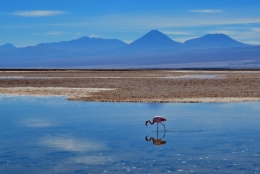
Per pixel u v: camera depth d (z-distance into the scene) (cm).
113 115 2411
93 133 1902
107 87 4341
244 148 1622
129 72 9025
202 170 1352
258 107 2733
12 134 1888
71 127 2055
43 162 1443
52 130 1977
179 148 1625
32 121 2227
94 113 2495
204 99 3152
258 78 5847
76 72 8925
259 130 1964
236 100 3097
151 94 3509
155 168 1375
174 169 1366
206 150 1591
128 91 3809
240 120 2220
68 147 1645
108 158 1491
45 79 5812
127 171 1347
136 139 1784
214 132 1911
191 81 5188
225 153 1552
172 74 7769
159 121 1945
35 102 3073
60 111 2589
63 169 1370
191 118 2288
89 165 1406
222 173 1327
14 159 1481
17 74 7769
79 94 3591
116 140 1764
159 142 1717
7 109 2692
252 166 1393
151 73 8350
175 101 3039
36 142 1723
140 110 2606
